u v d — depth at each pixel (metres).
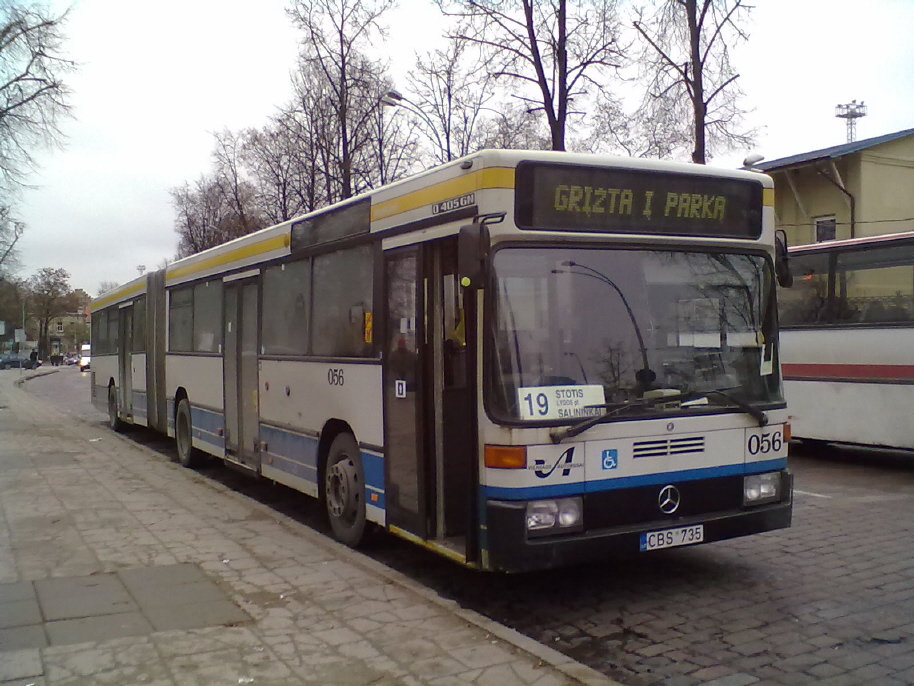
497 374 5.16
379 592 5.79
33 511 8.70
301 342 8.31
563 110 19.02
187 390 12.09
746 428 5.82
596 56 19.05
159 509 8.83
